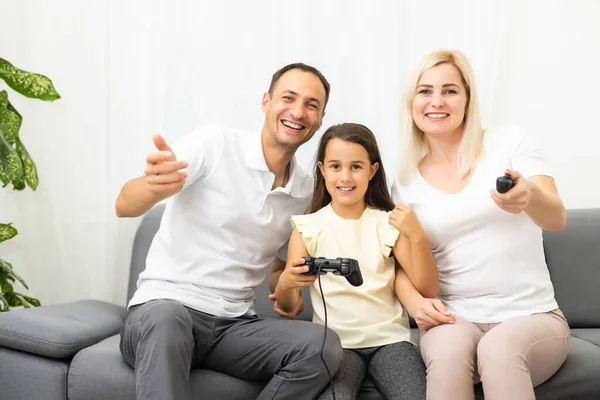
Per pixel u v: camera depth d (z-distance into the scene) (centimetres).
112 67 235
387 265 171
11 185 237
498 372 136
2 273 212
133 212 153
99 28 235
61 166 237
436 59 166
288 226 177
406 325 169
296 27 231
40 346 160
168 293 160
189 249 165
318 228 171
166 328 139
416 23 227
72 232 238
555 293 204
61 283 239
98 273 238
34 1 236
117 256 238
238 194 166
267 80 232
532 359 142
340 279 167
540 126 230
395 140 228
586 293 203
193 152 163
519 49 229
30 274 239
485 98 226
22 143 229
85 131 236
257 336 153
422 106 166
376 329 161
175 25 234
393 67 228
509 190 134
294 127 167
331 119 231
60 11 236
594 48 229
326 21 231
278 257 184
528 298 158
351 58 230
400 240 168
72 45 236
